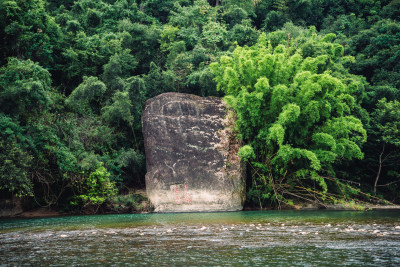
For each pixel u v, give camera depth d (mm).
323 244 7242
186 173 18375
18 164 15414
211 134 19297
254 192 19172
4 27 19703
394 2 41594
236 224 11086
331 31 42094
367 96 26516
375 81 30953
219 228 10039
